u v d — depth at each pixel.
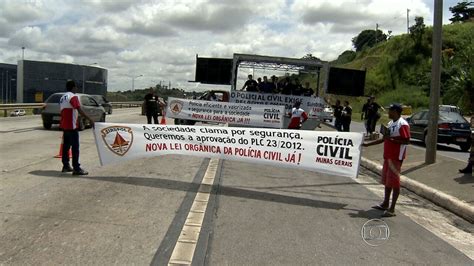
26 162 11.17
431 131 12.07
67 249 5.30
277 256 5.45
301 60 16.98
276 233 6.36
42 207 7.02
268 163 9.28
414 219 7.66
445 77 51.03
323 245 5.94
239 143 9.39
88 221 6.39
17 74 64.88
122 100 79.31
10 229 5.93
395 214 7.84
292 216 7.32
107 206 7.24
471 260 5.68
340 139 8.92
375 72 82.25
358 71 16.84
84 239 5.66
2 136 17.25
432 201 9.13
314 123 17.70
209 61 17.84
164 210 7.19
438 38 11.94
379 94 78.25
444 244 6.32
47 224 6.18
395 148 7.71
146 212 7.01
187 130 9.55
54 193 7.96
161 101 25.94
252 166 12.51
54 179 9.17
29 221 6.28
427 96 66.69
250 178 10.63
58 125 22.61
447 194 8.99
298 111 15.89
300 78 18.38
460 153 17.94
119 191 8.35
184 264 5.03
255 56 17.14
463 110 41.31
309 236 6.30
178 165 11.91
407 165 12.35
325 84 16.98
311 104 17.77
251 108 18.31
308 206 8.09
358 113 55.50
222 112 18.92
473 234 6.96
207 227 6.43
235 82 17.81
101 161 9.66
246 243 5.85
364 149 16.47
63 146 9.84
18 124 23.34
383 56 86.44
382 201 8.88
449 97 43.16
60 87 65.69
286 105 18.02
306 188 9.82
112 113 42.22
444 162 11.90
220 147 9.45
